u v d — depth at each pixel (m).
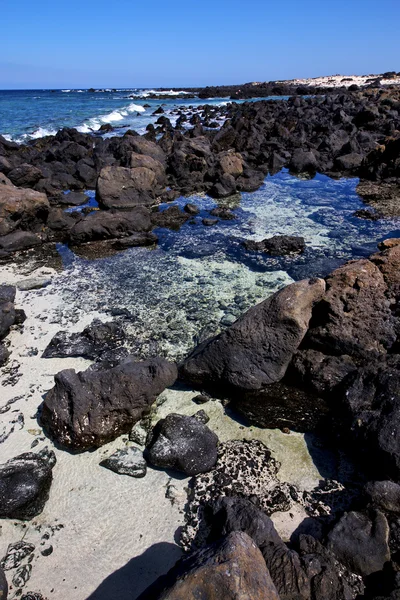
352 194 18.89
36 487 5.32
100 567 4.71
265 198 18.59
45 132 33.91
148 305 9.97
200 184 19.66
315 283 6.99
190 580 3.45
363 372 6.41
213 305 9.92
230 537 3.84
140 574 4.64
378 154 21.11
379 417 5.74
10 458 5.98
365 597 4.23
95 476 5.76
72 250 13.23
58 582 4.57
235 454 6.05
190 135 30.66
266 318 6.80
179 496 5.50
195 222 15.60
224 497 5.16
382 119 32.94
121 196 16.78
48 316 9.53
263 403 6.68
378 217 15.80
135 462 5.87
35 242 13.49
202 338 8.58
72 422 6.09
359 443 5.80
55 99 81.88
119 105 63.75
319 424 6.47
